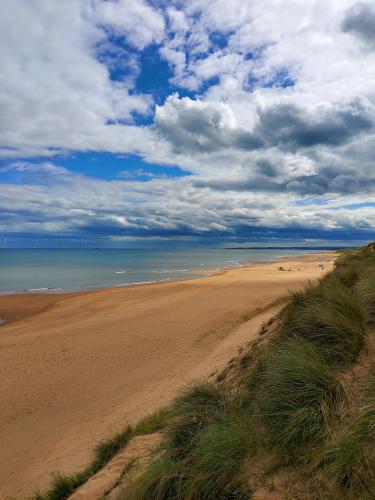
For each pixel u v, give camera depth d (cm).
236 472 308
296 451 305
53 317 2291
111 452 571
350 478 253
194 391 525
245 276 4066
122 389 1043
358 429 281
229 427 367
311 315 545
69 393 1070
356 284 722
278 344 579
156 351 1405
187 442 409
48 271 6450
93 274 5803
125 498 371
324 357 433
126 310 2297
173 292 2912
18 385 1154
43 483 586
